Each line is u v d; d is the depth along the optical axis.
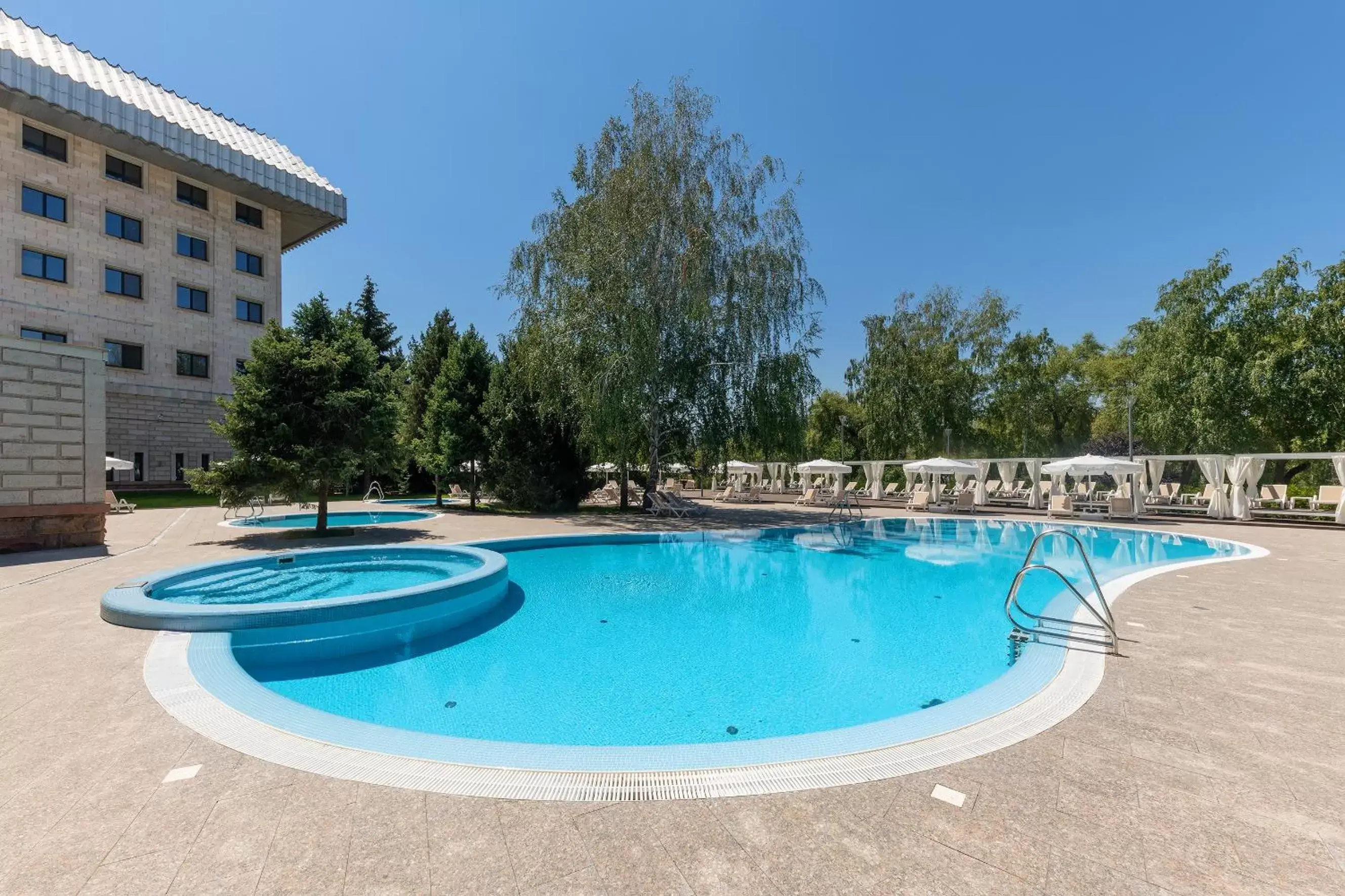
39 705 3.60
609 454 18.00
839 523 16.89
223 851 2.17
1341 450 20.73
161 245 25.64
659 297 16.70
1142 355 26.83
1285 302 21.53
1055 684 3.95
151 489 24.86
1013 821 2.37
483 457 19.27
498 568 8.11
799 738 3.19
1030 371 31.58
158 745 3.06
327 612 5.90
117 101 23.23
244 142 29.14
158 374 25.42
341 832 2.29
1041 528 16.38
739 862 2.11
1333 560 9.64
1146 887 1.98
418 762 2.90
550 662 5.76
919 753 2.98
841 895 1.93
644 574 10.02
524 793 2.60
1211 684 3.95
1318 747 3.03
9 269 21.78
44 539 10.45
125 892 1.94
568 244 17.19
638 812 2.45
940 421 31.11
